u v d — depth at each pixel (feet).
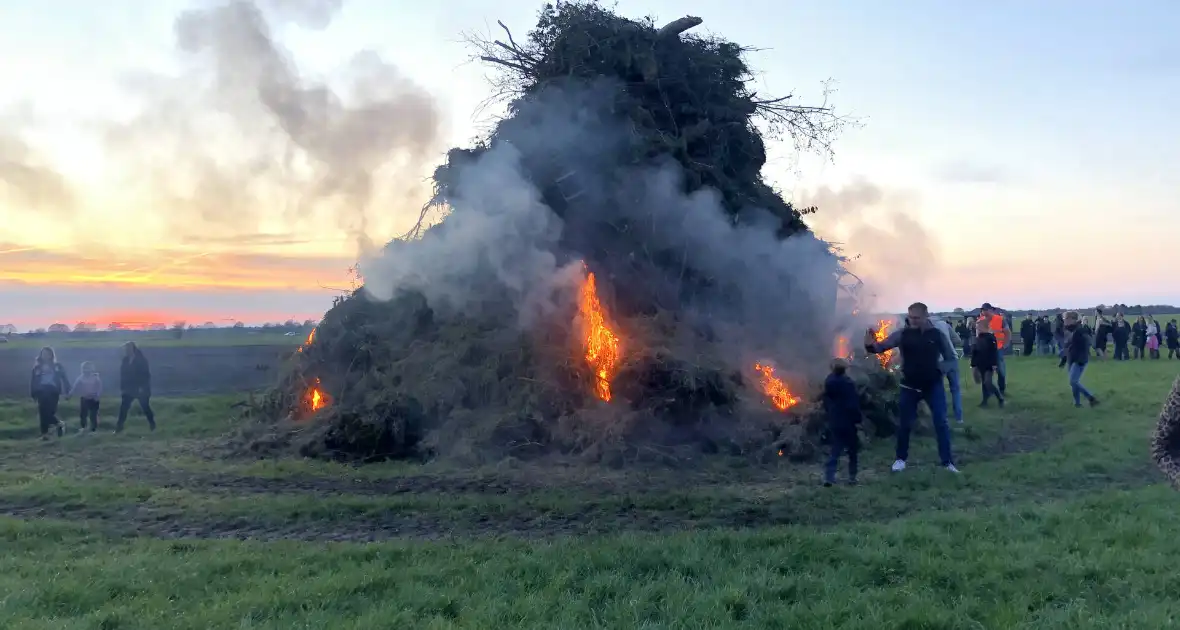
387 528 25.88
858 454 37.96
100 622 16.34
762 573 18.86
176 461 38.73
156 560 20.98
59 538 24.25
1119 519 23.21
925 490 30.22
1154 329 97.45
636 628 15.85
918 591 17.60
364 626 15.98
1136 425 42.93
